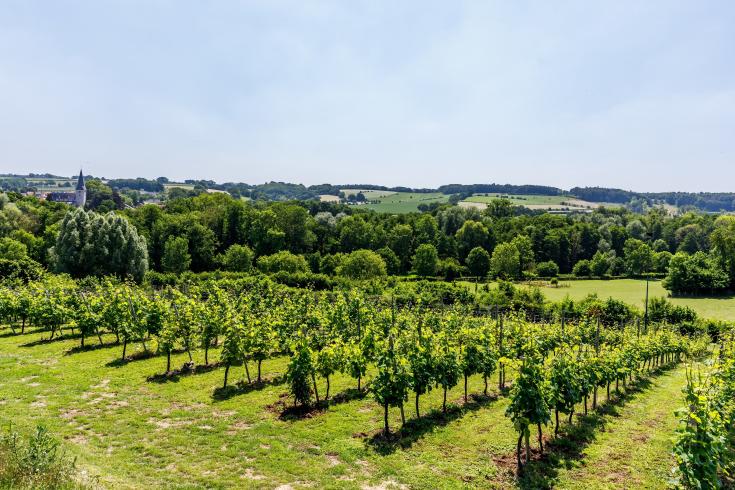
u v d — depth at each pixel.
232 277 58.28
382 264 66.06
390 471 10.51
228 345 16.66
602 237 92.44
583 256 90.25
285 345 20.11
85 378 17.34
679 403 17.92
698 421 8.88
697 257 64.31
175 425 13.00
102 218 49.66
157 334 21.44
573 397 13.15
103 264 48.47
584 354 15.98
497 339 20.50
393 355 13.13
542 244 87.50
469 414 14.84
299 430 12.91
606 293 63.03
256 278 51.50
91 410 13.92
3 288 29.22
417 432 13.01
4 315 26.55
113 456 10.76
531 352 14.39
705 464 8.68
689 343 31.97
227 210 82.44
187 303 22.88
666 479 10.42
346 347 16.25
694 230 93.44
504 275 72.31
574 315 43.12
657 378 23.88
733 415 12.49
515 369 11.64
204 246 70.69
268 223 78.44
